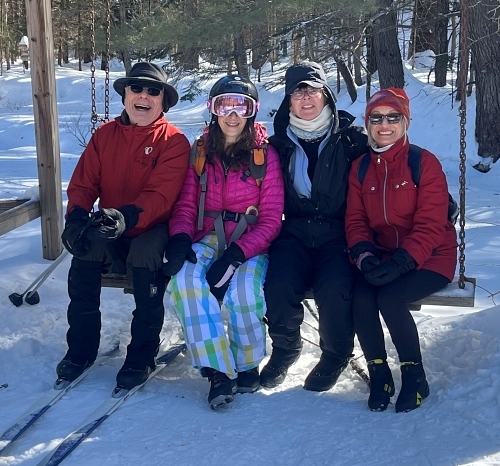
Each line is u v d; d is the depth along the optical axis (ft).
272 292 10.34
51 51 16.33
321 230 11.09
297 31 34.32
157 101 11.29
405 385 9.99
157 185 10.96
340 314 10.28
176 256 10.29
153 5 44.04
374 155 10.73
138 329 10.79
